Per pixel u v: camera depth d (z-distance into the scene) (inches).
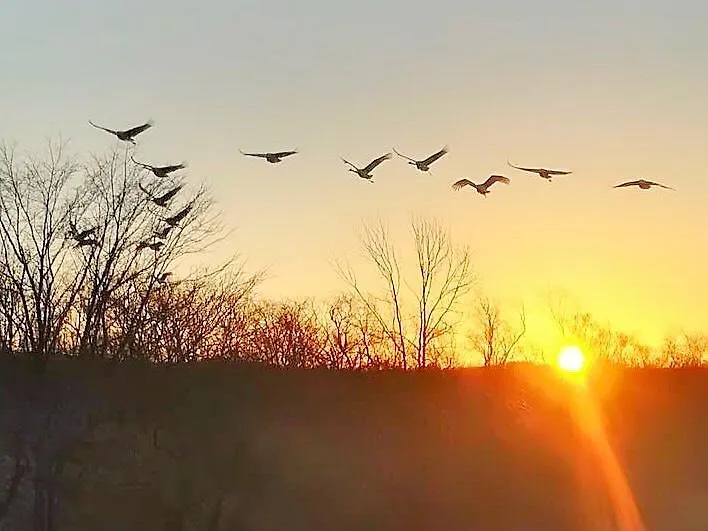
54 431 1206.3
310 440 1443.2
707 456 2100.1
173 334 1368.1
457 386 1908.2
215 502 1285.7
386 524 1531.7
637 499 1903.3
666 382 2356.1
